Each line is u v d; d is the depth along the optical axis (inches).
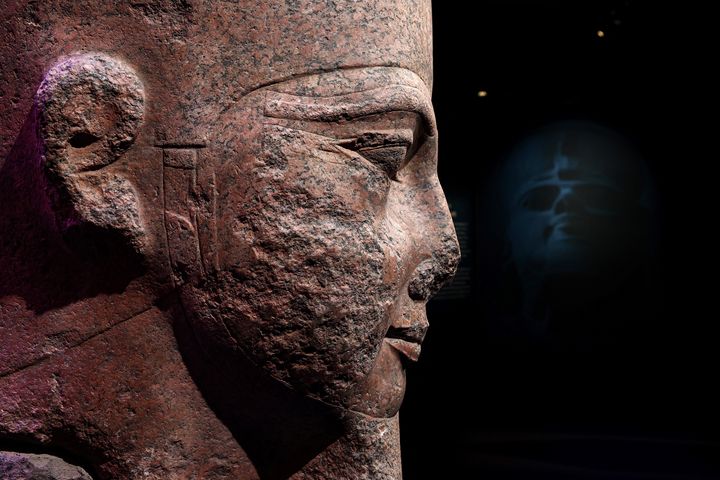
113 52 56.9
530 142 190.7
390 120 57.6
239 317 56.5
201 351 59.1
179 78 56.4
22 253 59.4
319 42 56.9
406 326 63.9
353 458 61.9
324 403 59.1
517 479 144.3
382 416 63.0
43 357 59.3
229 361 58.4
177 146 56.4
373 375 61.7
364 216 57.3
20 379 59.6
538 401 191.9
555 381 195.2
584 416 185.3
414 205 66.7
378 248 57.8
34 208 58.7
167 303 58.4
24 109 58.9
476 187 186.5
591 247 194.4
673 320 199.0
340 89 56.6
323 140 56.4
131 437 59.4
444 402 180.1
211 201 56.1
